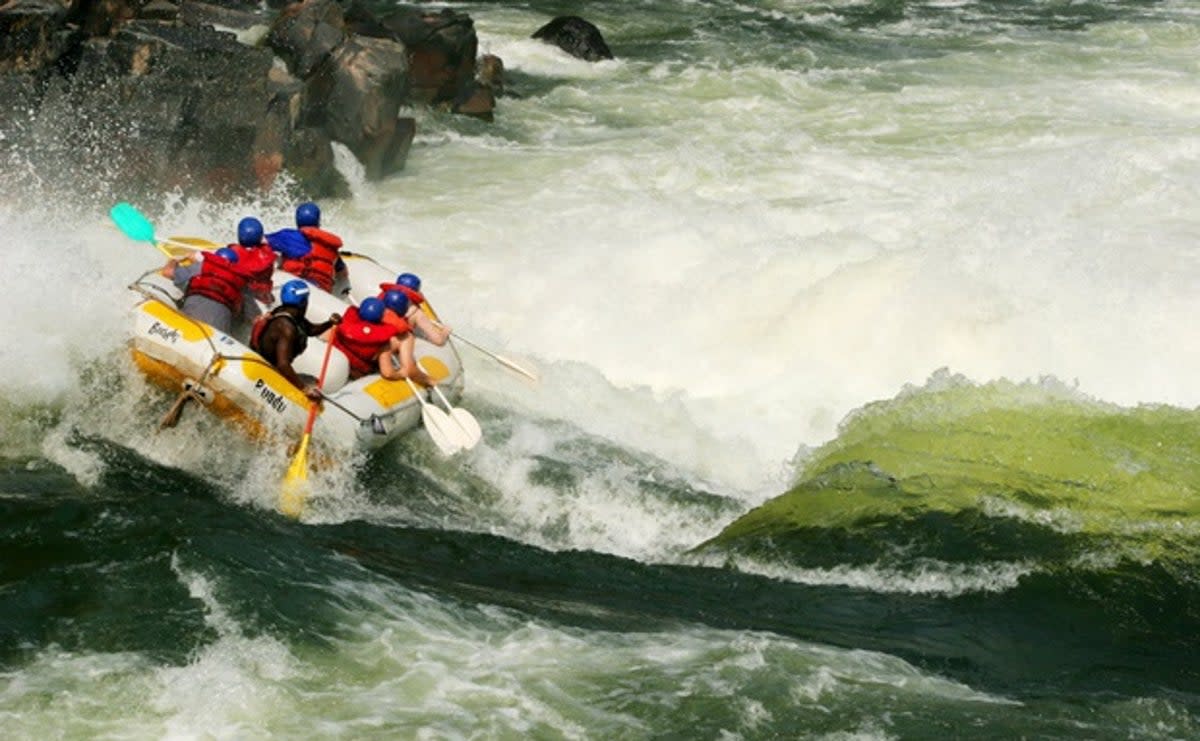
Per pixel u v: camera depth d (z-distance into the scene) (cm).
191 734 2369
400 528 3316
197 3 5997
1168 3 10212
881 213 5431
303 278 3847
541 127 6862
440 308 4519
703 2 10050
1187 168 6044
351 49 5759
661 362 4328
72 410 3484
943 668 2834
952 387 3872
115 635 2639
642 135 6719
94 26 5431
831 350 4288
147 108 5106
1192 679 2859
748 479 3744
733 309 4516
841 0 10219
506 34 8644
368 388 3488
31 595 2748
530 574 3155
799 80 7788
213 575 2864
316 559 3031
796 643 2844
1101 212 5400
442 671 2627
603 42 8275
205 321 3481
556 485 3578
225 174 5212
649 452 3819
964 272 4450
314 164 5406
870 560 3262
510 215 5456
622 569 3234
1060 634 3006
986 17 9738
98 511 3072
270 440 3369
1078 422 3712
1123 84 7738
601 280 4756
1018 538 3322
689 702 2586
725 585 3181
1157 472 3525
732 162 6212
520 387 4062
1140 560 3259
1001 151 6438
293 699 2494
